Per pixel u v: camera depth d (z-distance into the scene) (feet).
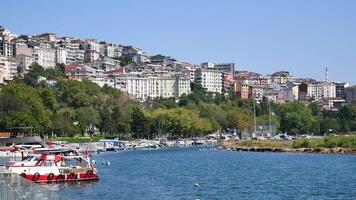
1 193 180.65
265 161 622.95
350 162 581.53
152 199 306.35
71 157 413.59
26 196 172.96
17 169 377.30
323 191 336.70
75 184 382.01
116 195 324.39
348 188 350.02
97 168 528.22
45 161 388.57
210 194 326.03
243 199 304.09
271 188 353.72
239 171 488.85
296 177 426.51
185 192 336.08
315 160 623.77
